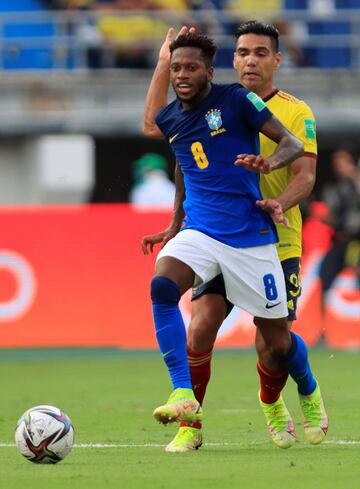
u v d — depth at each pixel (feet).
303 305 189.26
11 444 87.25
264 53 86.28
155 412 72.64
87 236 186.91
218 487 62.18
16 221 186.50
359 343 189.88
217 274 78.69
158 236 88.43
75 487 62.44
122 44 246.27
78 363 169.68
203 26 244.01
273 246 78.84
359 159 239.30
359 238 187.52
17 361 173.78
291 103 86.02
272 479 64.95
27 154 240.32
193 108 77.82
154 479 65.05
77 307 187.32
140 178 215.51
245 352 182.91
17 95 242.37
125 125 237.45
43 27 251.19
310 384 83.10
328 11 248.93
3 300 186.80
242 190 77.51
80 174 239.71
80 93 242.99
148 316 188.24
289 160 75.41
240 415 107.65
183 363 75.25
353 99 241.14
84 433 95.14
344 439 88.48
